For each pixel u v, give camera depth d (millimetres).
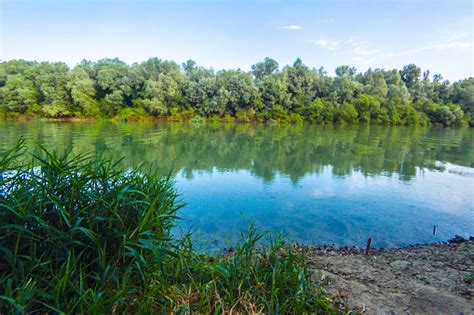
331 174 9008
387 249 3750
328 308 1730
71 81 28438
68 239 1610
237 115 33375
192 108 32531
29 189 1738
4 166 1719
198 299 1734
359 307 1830
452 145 18266
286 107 35781
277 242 2693
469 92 41188
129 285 1625
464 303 1906
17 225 1465
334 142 18125
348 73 51594
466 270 2689
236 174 8680
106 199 1847
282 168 9836
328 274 2424
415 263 2900
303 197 6375
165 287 1694
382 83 40000
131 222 1880
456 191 7195
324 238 4363
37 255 1579
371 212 5555
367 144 17484
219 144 16094
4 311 1272
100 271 1615
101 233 1751
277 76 38094
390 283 2289
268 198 6227
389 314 1763
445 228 4852
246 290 1809
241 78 33562
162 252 1794
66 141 14766
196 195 6367
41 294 1349
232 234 4328
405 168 10375
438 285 2285
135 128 23203
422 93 41969
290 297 1732
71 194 1728
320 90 38438
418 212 5605
